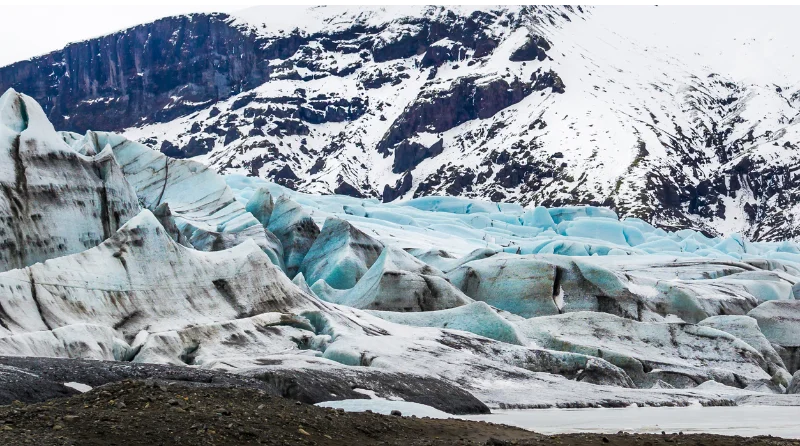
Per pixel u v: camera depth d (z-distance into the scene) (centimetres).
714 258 11806
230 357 4831
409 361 5194
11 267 5762
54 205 6212
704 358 6725
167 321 5188
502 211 18300
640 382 6284
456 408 4144
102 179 6794
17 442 2008
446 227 14125
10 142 6150
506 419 3909
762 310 8106
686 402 5094
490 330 6544
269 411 2494
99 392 2509
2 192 5853
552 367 5903
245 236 9044
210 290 5600
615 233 16112
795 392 6156
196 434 2192
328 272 8894
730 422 3862
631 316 7881
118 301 5084
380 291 7519
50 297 4784
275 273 6062
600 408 4716
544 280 8094
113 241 5328
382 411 3162
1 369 3095
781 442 2650
